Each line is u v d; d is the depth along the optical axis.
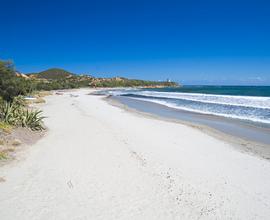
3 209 5.83
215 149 11.37
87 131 13.76
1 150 9.21
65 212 5.84
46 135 12.59
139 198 6.58
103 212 5.90
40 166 8.39
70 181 7.38
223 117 21.70
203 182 7.70
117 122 17.20
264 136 14.48
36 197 6.42
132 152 10.16
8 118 12.36
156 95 57.75
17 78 24.73
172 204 6.37
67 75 169.25
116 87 133.38
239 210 6.25
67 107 26.30
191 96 49.78
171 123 17.89
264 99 35.72
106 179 7.61
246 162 9.71
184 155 10.22
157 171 8.36
